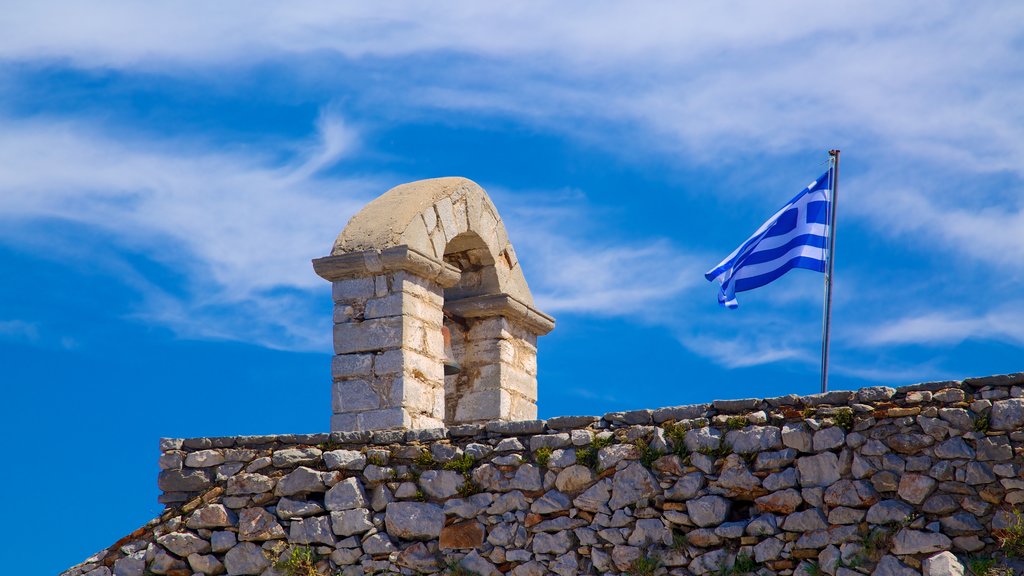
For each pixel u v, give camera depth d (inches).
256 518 923.4
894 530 791.1
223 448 951.0
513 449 889.5
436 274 1021.2
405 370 979.9
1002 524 772.0
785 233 1032.8
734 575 814.5
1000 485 778.2
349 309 1003.3
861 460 808.3
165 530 939.3
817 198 1030.4
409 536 895.7
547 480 874.1
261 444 946.1
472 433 906.7
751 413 842.8
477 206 1092.5
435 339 1021.2
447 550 885.2
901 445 802.2
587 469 865.5
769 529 816.3
